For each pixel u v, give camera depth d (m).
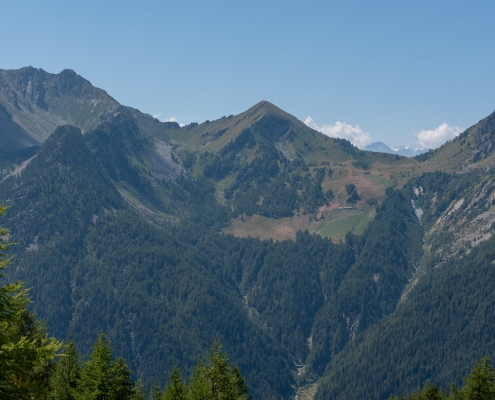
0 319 37.66
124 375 63.47
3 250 39.41
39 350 38.06
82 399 59.38
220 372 73.31
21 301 38.97
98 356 62.12
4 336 37.31
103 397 60.06
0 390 36.00
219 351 75.62
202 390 72.00
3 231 39.81
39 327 61.94
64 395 61.69
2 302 37.94
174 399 72.00
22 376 41.12
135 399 73.06
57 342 39.84
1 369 36.00
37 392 38.03
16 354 36.53
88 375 60.84
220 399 71.94
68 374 63.59
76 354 66.31
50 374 62.84
